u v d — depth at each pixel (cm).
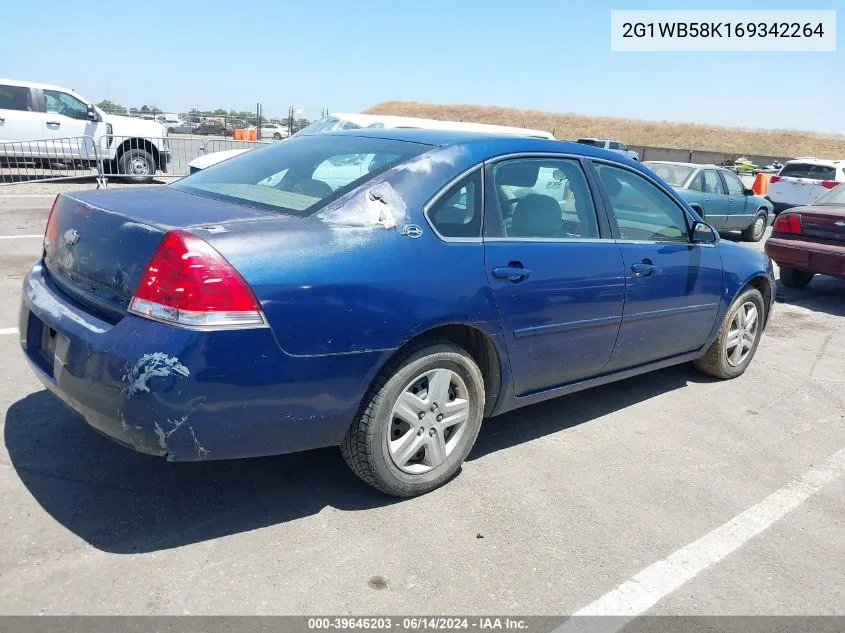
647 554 296
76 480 314
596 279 377
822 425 456
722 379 532
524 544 295
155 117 3806
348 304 274
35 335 313
